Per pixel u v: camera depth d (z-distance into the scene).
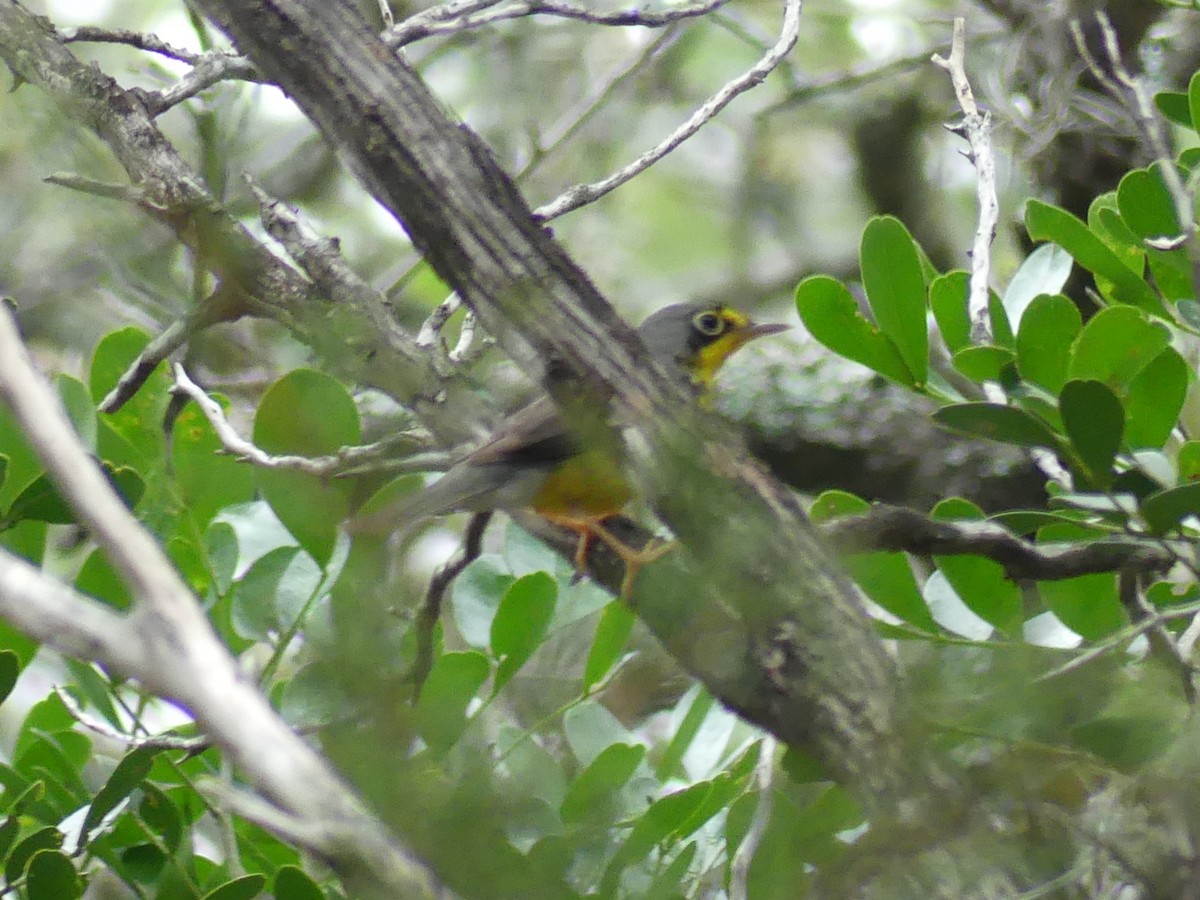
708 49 18.16
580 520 7.14
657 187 18.34
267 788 3.27
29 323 11.98
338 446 6.95
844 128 17.11
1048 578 5.86
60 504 6.10
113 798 6.02
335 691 4.89
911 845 4.88
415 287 15.43
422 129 5.38
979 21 14.17
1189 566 5.60
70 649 3.30
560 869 5.10
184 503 7.50
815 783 5.75
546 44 17.42
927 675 5.54
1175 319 7.08
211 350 10.81
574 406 5.36
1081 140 11.36
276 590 7.00
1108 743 5.27
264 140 15.71
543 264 5.36
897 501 12.18
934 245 16.36
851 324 6.76
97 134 7.02
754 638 5.15
